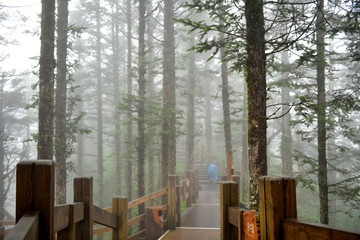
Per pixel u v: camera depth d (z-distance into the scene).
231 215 2.99
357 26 7.55
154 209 7.98
